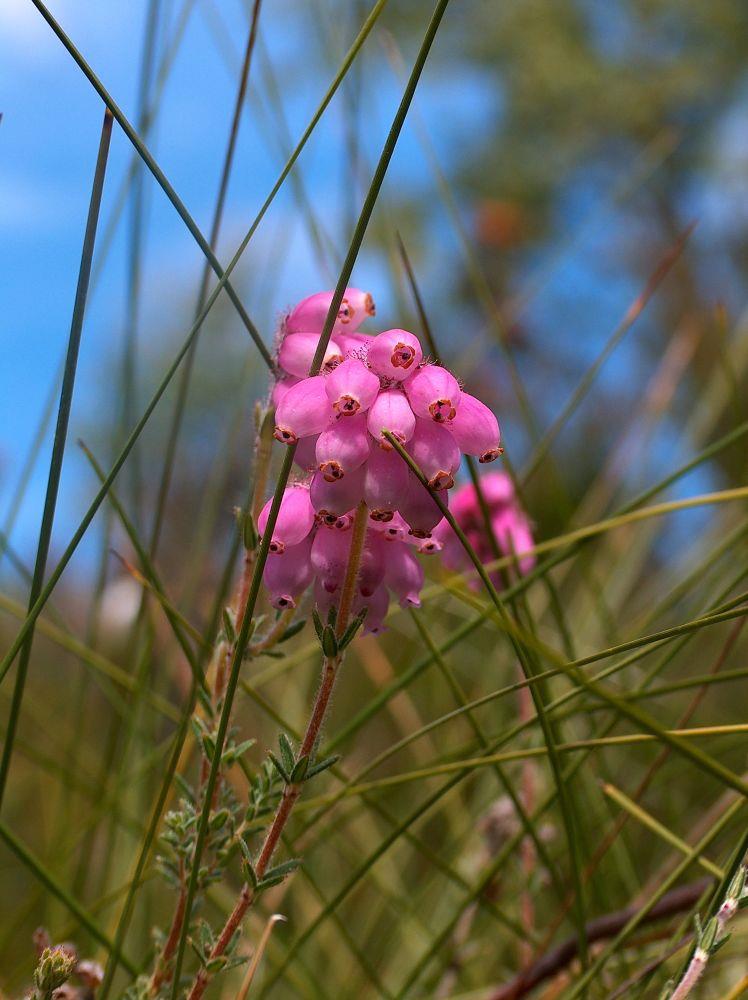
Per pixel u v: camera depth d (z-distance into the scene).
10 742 0.17
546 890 0.29
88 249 0.16
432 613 0.31
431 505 0.14
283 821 0.15
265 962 0.25
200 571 0.28
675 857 0.24
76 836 0.24
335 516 0.14
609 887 0.26
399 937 0.29
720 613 0.16
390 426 0.13
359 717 0.21
